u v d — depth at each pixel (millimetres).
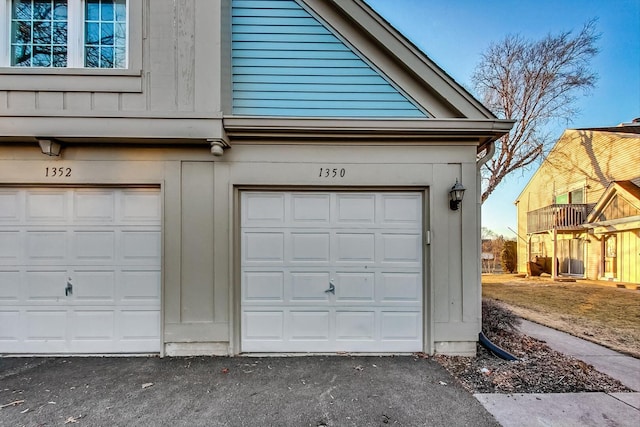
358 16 4230
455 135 4070
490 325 5277
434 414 2773
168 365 3754
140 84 3859
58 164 4000
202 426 2619
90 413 2791
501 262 19719
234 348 4055
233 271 4074
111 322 4074
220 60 3902
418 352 4164
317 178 4152
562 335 5059
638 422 2641
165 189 4055
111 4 3969
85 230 4102
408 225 4242
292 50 4293
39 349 4043
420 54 4191
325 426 2625
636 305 7613
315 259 4207
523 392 3150
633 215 10867
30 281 4066
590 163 13211
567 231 14000
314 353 4145
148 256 4113
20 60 3922
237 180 4102
